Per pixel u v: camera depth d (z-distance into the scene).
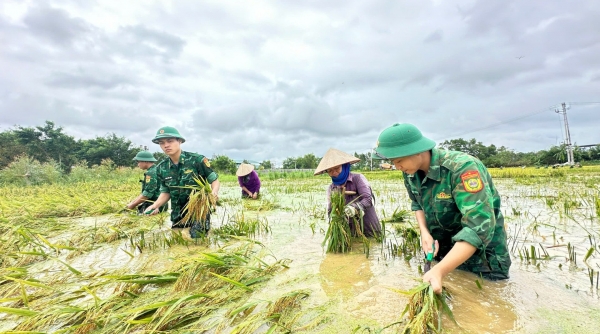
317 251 3.58
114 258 3.48
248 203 7.96
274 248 3.72
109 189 13.39
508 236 3.82
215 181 4.86
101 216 6.39
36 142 51.28
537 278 2.50
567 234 3.84
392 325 1.86
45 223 5.38
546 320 1.88
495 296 2.20
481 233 1.98
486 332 1.77
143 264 3.13
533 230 4.07
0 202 7.11
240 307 2.04
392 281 2.56
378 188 11.61
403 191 10.34
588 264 2.79
